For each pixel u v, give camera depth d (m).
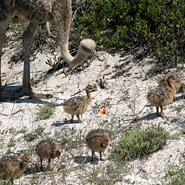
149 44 41.66
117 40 42.69
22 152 27.72
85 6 48.38
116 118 31.19
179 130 26.78
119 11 44.19
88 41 35.09
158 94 28.45
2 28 37.16
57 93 39.16
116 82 38.47
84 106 30.55
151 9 41.84
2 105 37.28
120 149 24.91
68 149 26.92
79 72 41.94
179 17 40.22
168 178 21.55
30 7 35.84
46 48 47.31
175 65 38.44
